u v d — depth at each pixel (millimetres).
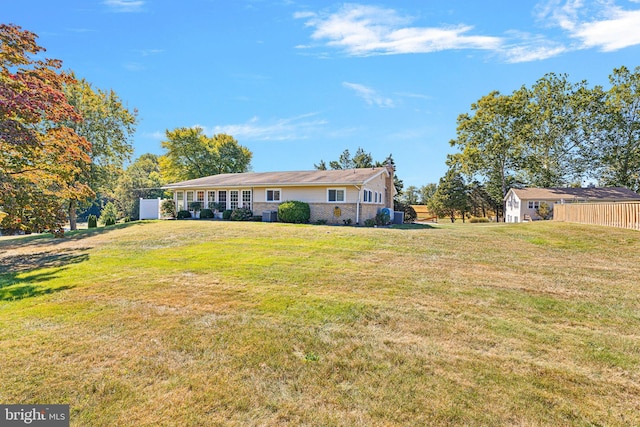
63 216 10719
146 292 5582
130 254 9414
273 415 2533
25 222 9711
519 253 9141
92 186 22594
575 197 29156
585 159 34500
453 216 44344
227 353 3471
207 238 11961
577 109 33812
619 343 3730
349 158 43500
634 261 8195
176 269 7258
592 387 2891
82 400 2709
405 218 39188
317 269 7086
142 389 2855
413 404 2645
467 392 2799
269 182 19984
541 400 2701
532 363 3283
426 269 7148
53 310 4754
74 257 9414
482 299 5199
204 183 23062
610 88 34062
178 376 3051
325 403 2670
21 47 10125
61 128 10828
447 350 3543
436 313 4594
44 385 2900
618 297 5348
